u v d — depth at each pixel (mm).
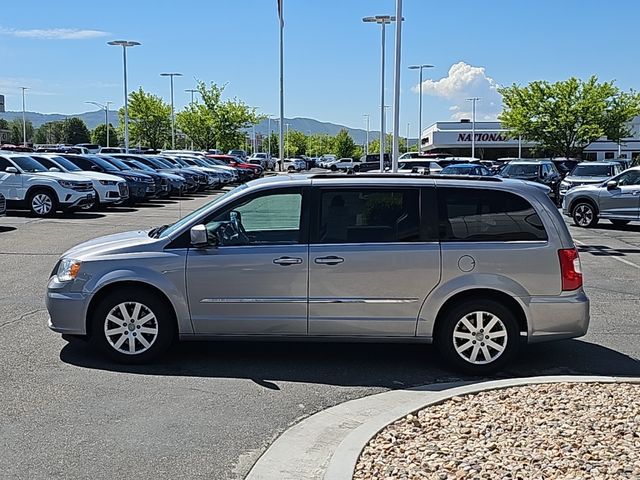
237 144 72625
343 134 118812
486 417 5414
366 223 6984
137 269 7023
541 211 6961
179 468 4883
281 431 5566
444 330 6961
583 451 4719
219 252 6977
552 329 6930
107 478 4719
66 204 21781
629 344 8133
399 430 5191
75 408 5969
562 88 56125
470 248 6871
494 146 82188
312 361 7402
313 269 6883
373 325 6914
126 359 7145
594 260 14633
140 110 71438
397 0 23484
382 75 38469
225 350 7727
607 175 27969
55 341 7941
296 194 7059
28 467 4855
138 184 27812
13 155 22516
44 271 12273
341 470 4508
